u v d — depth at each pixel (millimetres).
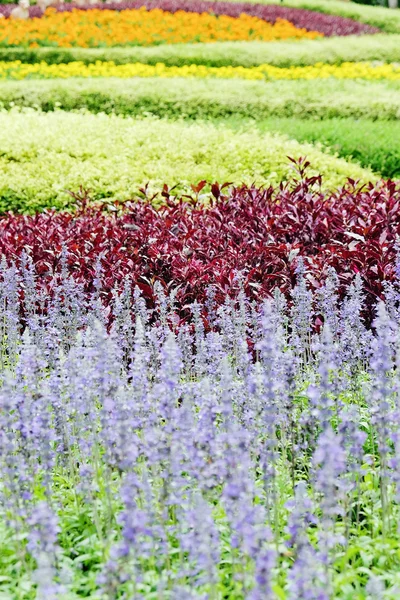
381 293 6867
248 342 6520
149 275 7820
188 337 5875
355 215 8516
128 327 6258
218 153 12945
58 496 4465
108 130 14047
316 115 17672
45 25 25703
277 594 3268
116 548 3193
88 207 10406
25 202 12008
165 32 26422
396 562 3900
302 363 6234
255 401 4434
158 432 3877
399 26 29812
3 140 13352
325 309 6598
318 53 24000
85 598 3580
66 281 6816
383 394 4152
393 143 14516
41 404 4121
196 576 3650
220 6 29828
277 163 12617
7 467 3984
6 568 3842
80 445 4453
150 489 3637
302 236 8344
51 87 18062
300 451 4809
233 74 22031
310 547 3414
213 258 7758
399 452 3760
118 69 22141
